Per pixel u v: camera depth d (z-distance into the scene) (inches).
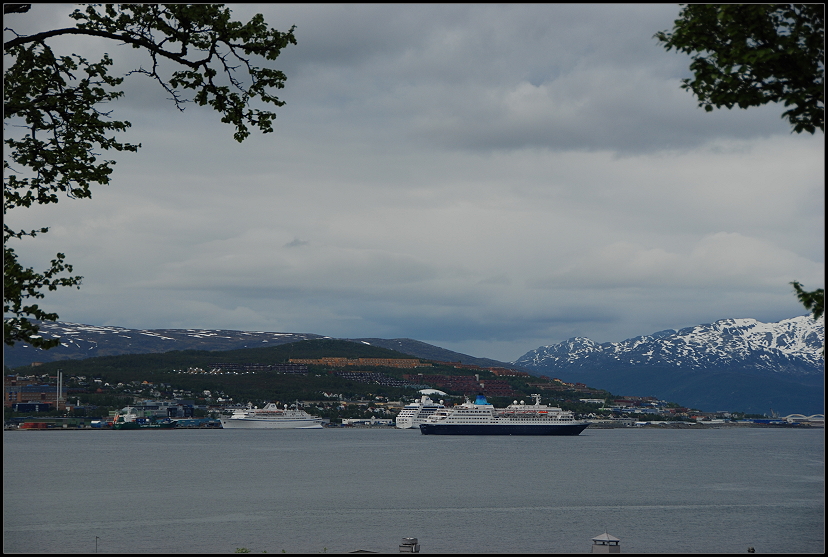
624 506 4119.1
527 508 4023.1
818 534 3253.0
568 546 2977.4
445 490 4867.1
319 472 6190.9
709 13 1254.3
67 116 1558.8
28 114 1539.1
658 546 2982.3
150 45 1485.0
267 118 1537.9
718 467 6904.5
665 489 4963.1
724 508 4052.7
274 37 1503.4
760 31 1242.6
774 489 5007.4
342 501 4286.4
